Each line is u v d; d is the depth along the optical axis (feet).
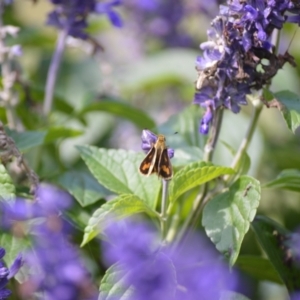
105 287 1.78
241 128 2.59
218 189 1.93
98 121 2.80
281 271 1.91
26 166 1.85
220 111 1.88
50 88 2.29
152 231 2.00
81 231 1.92
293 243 1.96
